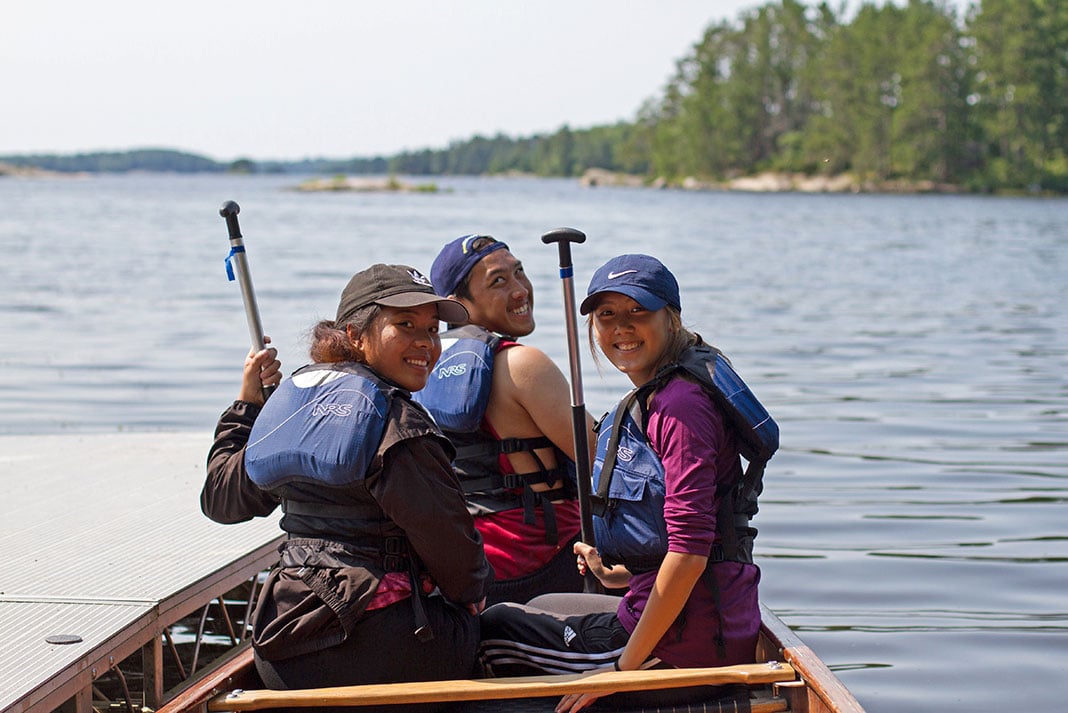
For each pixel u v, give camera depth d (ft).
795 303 116.88
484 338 22.95
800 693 17.90
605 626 18.95
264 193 602.85
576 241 20.40
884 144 577.84
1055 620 30.89
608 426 18.88
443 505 17.56
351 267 152.46
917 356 80.33
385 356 18.44
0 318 95.91
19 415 56.75
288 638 17.69
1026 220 326.03
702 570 17.52
